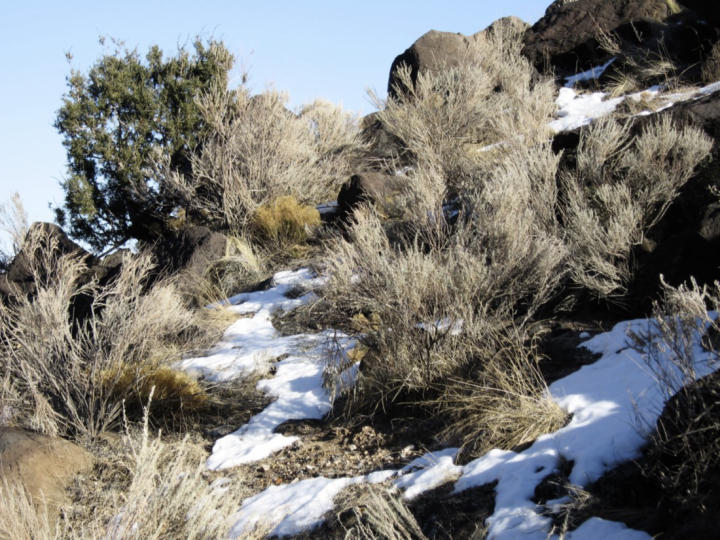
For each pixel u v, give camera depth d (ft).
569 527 11.51
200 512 13.19
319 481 15.87
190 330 25.96
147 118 39.86
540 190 23.98
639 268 19.40
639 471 11.93
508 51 44.62
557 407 14.97
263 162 36.96
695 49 36.94
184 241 31.96
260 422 19.88
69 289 24.22
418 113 37.37
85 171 39.52
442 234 24.58
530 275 20.18
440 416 17.26
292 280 29.53
